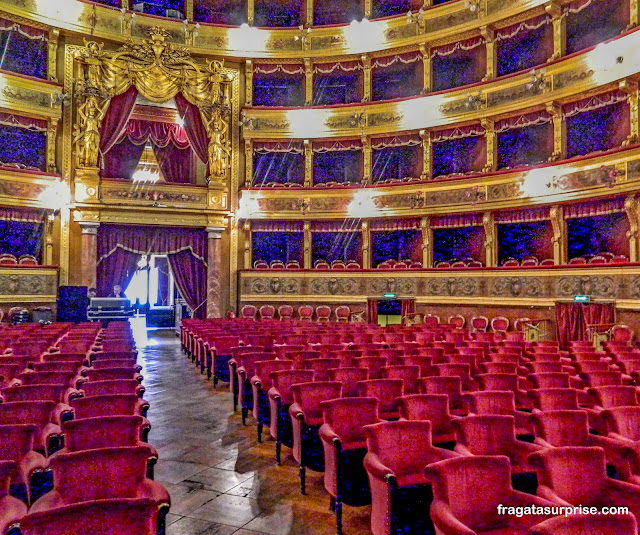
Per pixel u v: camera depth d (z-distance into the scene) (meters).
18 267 17.84
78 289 18.08
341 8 22.72
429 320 18.98
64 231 19.23
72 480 3.60
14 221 18.75
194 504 5.07
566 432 5.11
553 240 17.48
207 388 10.82
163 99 20.56
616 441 4.82
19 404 5.11
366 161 21.39
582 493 3.78
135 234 20.28
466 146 20.39
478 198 18.81
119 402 5.50
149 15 20.69
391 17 21.03
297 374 7.09
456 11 19.95
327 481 4.91
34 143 19.48
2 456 4.27
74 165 19.52
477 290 18.25
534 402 6.31
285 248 22.38
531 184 17.62
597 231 17.03
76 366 7.54
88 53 19.55
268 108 21.72
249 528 4.59
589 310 15.38
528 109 18.22
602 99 16.66
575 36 18.28
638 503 3.57
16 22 18.72
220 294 21.08
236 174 21.75
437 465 3.58
